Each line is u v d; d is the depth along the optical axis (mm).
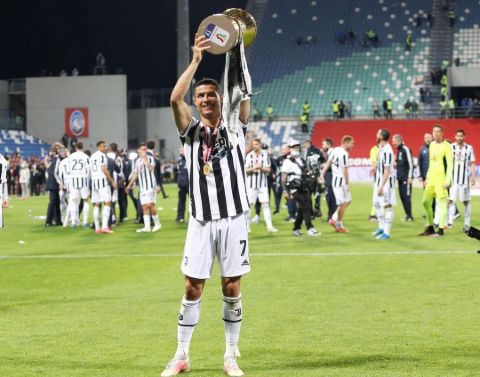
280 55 75500
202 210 8305
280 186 33719
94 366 8930
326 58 74250
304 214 23938
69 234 26109
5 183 18234
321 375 8398
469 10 73562
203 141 8336
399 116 68500
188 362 8641
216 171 8305
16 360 9234
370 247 20656
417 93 69875
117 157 31016
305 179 23875
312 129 69000
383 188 22609
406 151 28672
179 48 66062
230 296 8484
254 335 10453
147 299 13344
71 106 68812
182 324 8562
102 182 26203
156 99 71938
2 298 13555
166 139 71000
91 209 38094
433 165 23078
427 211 23406
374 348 9656
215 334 10578
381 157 22578
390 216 22781
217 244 8414
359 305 12523
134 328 10984
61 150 29531
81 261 18703
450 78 68500
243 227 8453
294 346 9812
